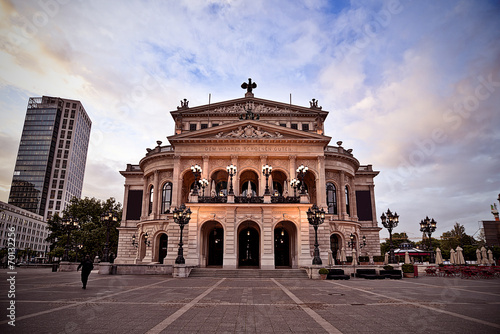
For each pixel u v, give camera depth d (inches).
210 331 365.1
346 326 392.5
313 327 387.2
